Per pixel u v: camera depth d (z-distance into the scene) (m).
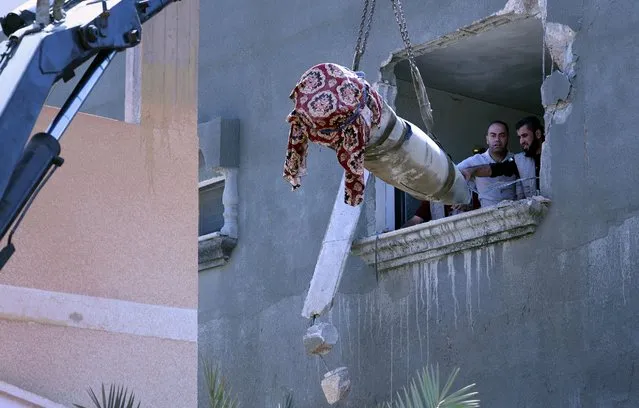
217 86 13.20
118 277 8.88
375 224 11.34
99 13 5.62
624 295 9.50
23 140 5.09
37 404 8.22
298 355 11.70
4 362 8.28
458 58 11.77
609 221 9.71
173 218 9.22
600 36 10.07
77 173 8.87
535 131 10.91
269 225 12.28
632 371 9.34
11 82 5.17
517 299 10.17
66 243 8.70
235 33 13.12
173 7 9.62
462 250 10.61
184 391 8.98
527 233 10.18
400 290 11.02
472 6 10.93
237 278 12.48
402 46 11.41
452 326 10.57
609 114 9.88
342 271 10.71
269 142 12.49
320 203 11.81
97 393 8.60
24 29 5.42
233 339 12.36
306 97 7.22
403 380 10.83
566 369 9.75
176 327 9.04
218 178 12.92
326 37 12.13
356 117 7.25
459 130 12.90
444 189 8.83
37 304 8.48
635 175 9.62
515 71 12.13
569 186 10.02
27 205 5.39
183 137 9.43
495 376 10.19
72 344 8.57
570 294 9.84
